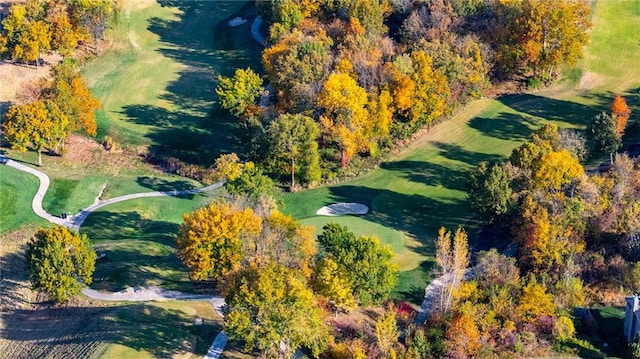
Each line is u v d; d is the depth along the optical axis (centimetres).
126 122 14475
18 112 12812
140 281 10056
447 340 8869
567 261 9931
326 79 13288
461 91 14075
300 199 12375
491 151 13200
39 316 9581
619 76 14775
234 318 8225
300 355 8694
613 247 10400
